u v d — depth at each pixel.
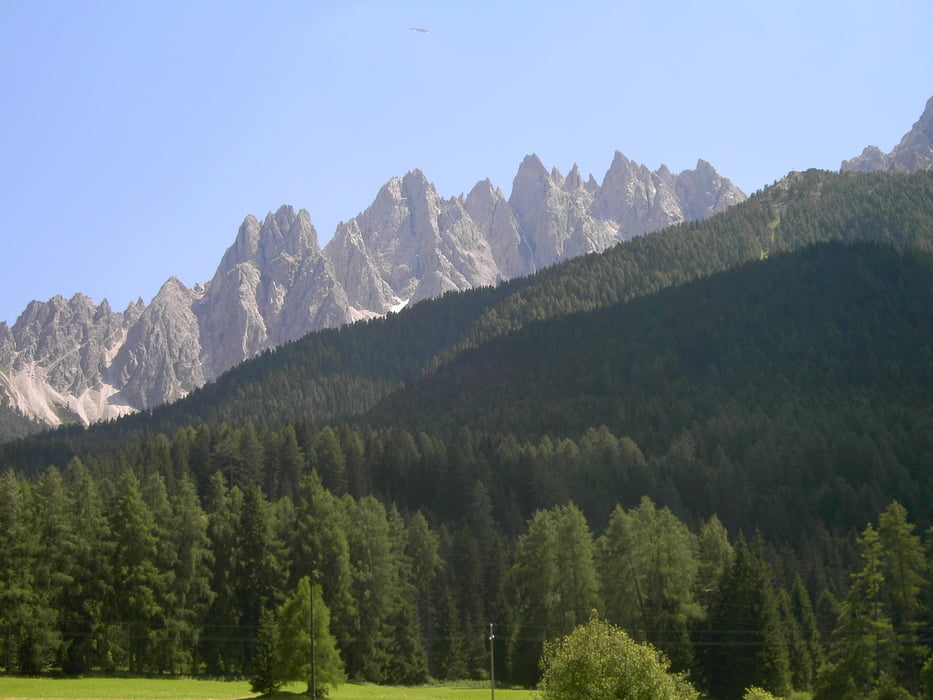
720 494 187.50
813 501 181.62
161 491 141.12
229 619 124.50
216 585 127.50
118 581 117.19
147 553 119.19
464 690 114.75
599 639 74.19
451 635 137.00
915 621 109.50
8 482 110.94
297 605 100.12
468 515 179.75
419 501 195.75
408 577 142.62
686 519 177.88
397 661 128.62
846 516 175.88
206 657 122.75
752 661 111.62
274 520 136.62
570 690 72.56
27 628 105.69
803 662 120.75
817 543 161.75
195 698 92.81
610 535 123.62
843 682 102.06
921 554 105.44
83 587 114.62
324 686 100.81
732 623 113.88
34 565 110.69
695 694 78.00
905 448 194.75
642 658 73.38
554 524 126.88
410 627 131.00
